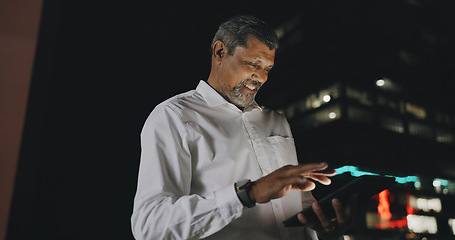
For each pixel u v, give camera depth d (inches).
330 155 1053.8
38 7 107.3
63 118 450.6
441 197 1146.0
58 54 419.8
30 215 88.6
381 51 1216.8
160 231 36.9
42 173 425.1
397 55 1254.3
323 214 37.4
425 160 1167.0
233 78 52.3
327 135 1074.7
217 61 55.4
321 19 1193.4
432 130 1230.9
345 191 37.8
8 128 90.7
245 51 51.6
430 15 1384.1
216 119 49.8
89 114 469.1
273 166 50.4
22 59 99.4
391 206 1035.9
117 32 424.2
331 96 1100.5
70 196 459.2
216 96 52.0
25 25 103.1
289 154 54.2
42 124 96.7
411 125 1187.9
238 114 53.0
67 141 454.0
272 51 53.0
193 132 46.3
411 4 1350.9
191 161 46.3
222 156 46.1
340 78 1101.7
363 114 1102.4
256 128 52.6
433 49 1349.7
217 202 36.1
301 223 41.1
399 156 1114.7
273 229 45.2
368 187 38.3
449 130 1270.9
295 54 1234.6
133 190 498.6
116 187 489.7
